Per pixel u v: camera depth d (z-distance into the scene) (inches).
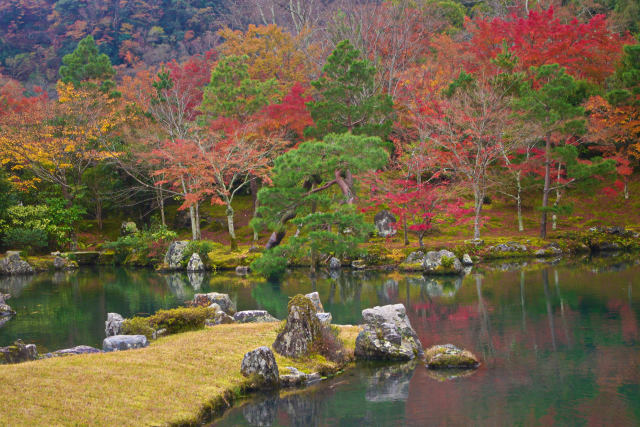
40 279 1520.7
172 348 659.4
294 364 652.7
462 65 2026.3
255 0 3127.5
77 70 2255.2
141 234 1875.0
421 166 1578.5
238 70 1846.7
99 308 1083.3
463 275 1363.2
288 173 1305.4
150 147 1801.2
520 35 1900.8
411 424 513.7
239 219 2048.5
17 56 3543.3
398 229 1788.9
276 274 1492.4
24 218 1819.6
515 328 839.1
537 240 1615.4
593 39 1866.4
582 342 754.8
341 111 1651.1
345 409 548.4
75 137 1883.6
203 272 1584.6
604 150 1883.6
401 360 705.6
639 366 651.5
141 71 2487.7
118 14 3713.1
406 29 2220.7
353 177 1679.4
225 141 1670.8
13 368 546.0
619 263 1395.2
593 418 515.5
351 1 2549.2
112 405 484.1
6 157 1871.3
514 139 1604.3
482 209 1962.4
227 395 562.6
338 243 1332.4
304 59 2413.9
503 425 506.3
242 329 777.6
